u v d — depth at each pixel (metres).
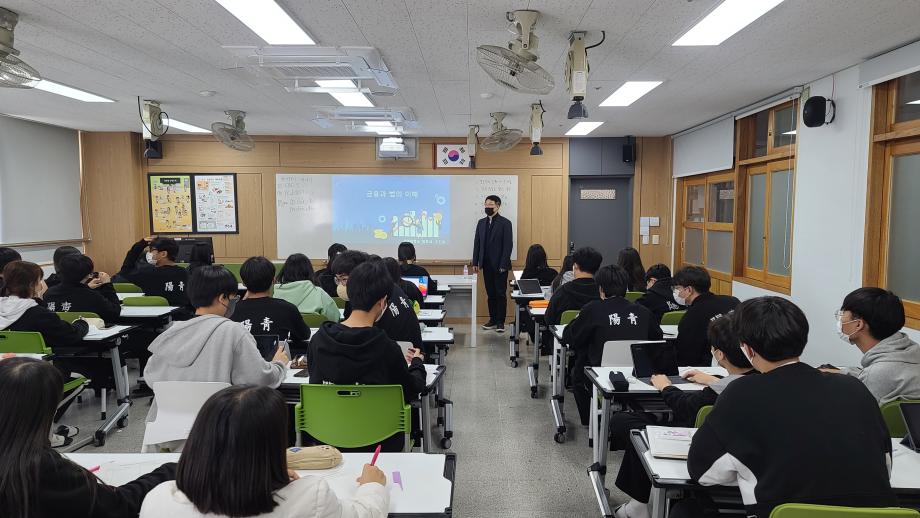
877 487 1.30
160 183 7.36
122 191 7.20
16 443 1.06
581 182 7.59
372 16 2.82
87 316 3.68
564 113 5.59
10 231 6.04
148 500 1.03
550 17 2.83
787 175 4.75
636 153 7.34
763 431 1.36
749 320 1.51
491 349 5.98
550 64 3.71
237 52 3.42
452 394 4.44
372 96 4.82
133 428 3.67
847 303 2.20
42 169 6.48
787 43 3.25
